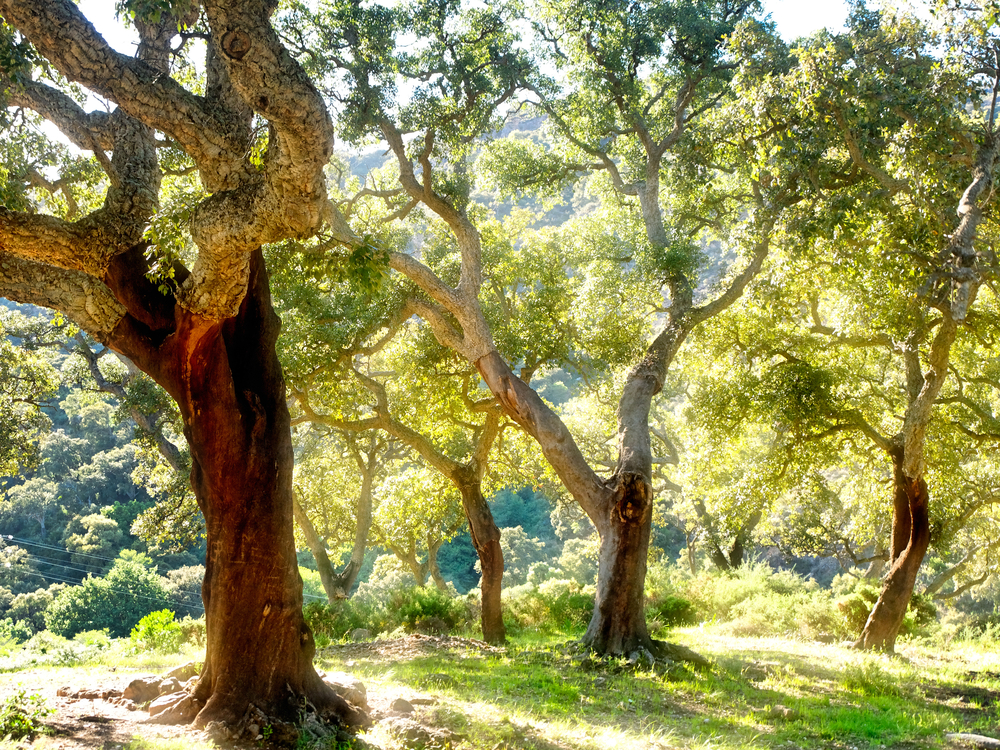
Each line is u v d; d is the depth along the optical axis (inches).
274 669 268.7
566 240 784.3
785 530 1152.8
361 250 240.4
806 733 317.4
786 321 661.3
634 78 718.5
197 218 233.0
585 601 829.2
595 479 529.0
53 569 1990.7
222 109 259.4
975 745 308.0
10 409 903.7
